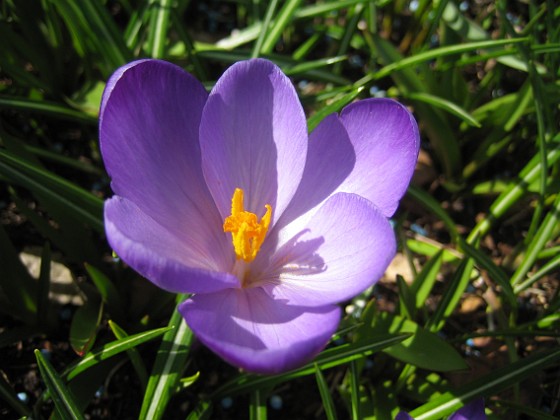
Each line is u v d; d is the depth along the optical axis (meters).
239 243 0.12
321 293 0.11
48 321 0.16
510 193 0.18
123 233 0.09
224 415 0.16
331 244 0.12
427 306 0.19
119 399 0.16
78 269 0.18
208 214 0.13
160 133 0.12
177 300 0.15
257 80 0.12
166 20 0.18
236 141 0.13
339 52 0.21
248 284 0.13
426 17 0.22
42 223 0.16
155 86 0.12
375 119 0.12
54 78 0.20
